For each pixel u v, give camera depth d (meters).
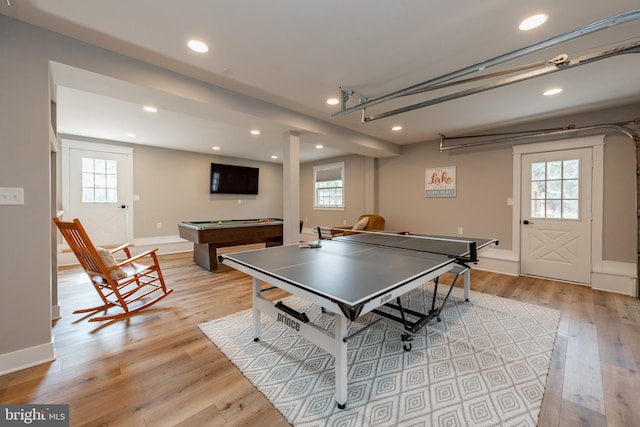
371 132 4.57
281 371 1.79
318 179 7.52
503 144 4.30
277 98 3.08
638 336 2.22
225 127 4.24
